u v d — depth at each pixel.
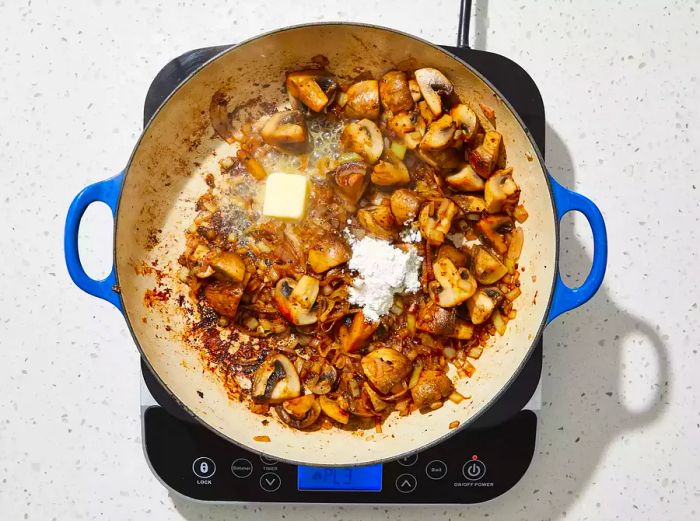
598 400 0.51
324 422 0.47
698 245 0.51
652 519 0.51
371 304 0.46
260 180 0.49
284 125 0.47
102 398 0.49
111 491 0.49
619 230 0.51
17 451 0.49
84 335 0.50
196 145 0.49
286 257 0.48
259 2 0.50
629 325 0.51
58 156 0.50
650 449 0.51
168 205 0.49
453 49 0.47
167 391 0.42
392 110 0.48
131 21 0.50
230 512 0.49
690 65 0.52
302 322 0.47
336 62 0.48
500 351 0.47
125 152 0.50
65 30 0.50
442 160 0.47
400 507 0.50
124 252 0.45
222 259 0.46
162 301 0.48
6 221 0.50
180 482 0.46
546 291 0.44
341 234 0.48
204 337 0.48
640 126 0.51
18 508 0.49
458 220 0.48
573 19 0.51
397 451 0.45
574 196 0.43
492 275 0.47
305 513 0.50
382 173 0.47
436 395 0.46
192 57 0.47
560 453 0.50
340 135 0.48
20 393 0.49
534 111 0.47
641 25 0.52
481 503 0.49
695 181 0.51
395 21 0.50
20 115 0.50
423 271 0.47
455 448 0.47
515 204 0.47
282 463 0.46
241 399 0.48
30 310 0.49
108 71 0.50
